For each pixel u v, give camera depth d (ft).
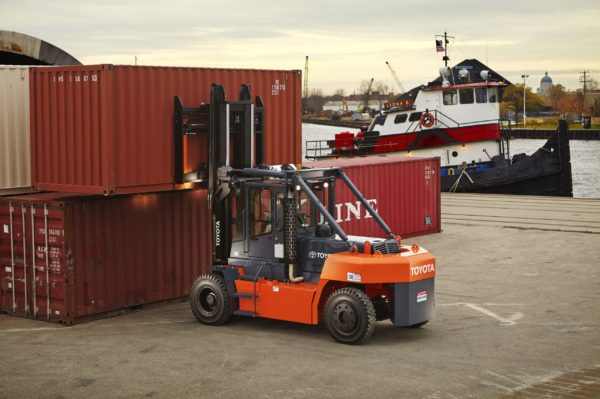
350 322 42.57
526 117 618.03
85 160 49.93
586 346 42.96
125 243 52.75
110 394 34.91
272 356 40.83
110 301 52.03
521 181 125.80
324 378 36.78
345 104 498.69
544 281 62.85
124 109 49.42
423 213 89.56
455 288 60.44
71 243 49.47
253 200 46.70
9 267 52.65
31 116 52.26
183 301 57.00
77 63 80.23
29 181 56.03
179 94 52.65
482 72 126.41
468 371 37.91
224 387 35.58
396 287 42.73
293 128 61.82
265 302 45.88
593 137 460.55
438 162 90.79
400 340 44.29
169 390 35.29
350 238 45.68
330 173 47.03
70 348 43.65
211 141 50.37
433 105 124.77
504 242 83.10
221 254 48.39
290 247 45.06
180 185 52.75
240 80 57.26
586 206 111.45
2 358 41.57
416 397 33.96
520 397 33.88
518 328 47.34
